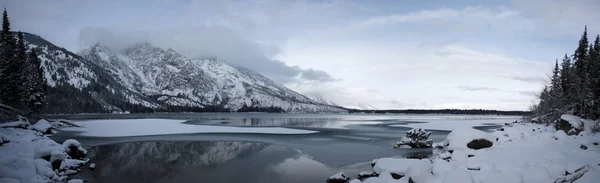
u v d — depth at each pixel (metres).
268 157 26.67
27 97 54.69
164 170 21.38
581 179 9.91
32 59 68.94
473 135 22.58
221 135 46.19
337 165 22.97
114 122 74.06
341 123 89.69
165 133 48.59
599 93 46.88
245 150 30.94
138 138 41.47
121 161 24.56
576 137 21.19
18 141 23.03
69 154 22.95
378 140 40.25
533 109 62.38
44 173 16.72
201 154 28.42
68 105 149.25
